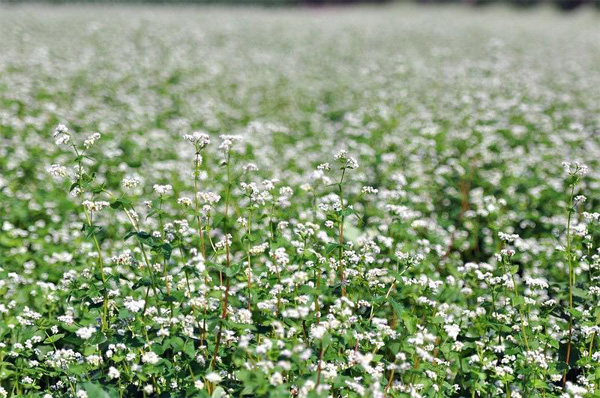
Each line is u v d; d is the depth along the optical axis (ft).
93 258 18.90
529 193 26.89
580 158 30.91
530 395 13.67
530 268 21.94
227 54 67.05
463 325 15.83
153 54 61.72
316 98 48.78
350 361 13.05
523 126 36.35
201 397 12.10
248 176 27.81
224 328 14.03
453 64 62.49
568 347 15.17
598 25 112.47
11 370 14.15
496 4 155.02
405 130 34.76
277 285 13.66
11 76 45.52
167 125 38.88
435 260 21.04
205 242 20.75
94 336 13.58
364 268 16.16
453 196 27.04
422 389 13.50
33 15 90.27
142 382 13.33
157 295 13.47
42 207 24.89
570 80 53.52
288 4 156.56
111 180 27.22
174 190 26.81
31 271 19.22
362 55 70.08
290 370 12.92
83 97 43.14
